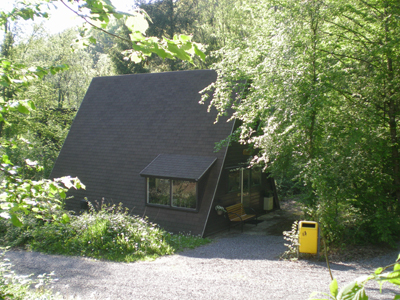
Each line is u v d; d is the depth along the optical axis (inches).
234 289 281.0
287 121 356.5
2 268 256.7
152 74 740.0
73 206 653.3
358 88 396.5
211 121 599.2
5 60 131.0
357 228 403.9
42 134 983.0
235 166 592.1
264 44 439.8
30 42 1080.2
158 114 664.4
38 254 429.4
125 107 717.9
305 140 347.9
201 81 663.1
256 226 606.9
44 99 970.1
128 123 688.4
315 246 374.9
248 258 404.5
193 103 640.4
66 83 1552.7
